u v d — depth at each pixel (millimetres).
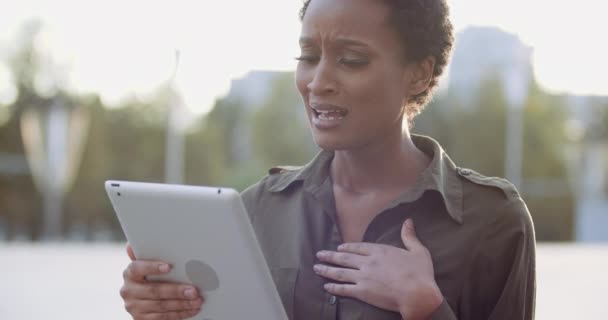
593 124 31703
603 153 31469
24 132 23516
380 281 1609
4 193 25641
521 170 30859
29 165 25766
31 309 8359
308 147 31891
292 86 32375
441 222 1735
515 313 1718
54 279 10781
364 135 1646
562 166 30922
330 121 1638
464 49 31266
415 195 1723
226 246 1516
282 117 32094
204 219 1507
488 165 30703
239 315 1603
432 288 1596
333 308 1674
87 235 25875
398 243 1716
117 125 28391
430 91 1782
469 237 1719
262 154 31875
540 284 11641
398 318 1624
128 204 1602
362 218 1760
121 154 28406
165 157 28641
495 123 30734
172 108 25578
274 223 1854
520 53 22812
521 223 1754
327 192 1788
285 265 1773
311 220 1803
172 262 1622
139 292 1634
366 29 1610
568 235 30484
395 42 1646
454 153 30922
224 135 31453
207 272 1586
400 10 1641
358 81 1610
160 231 1593
